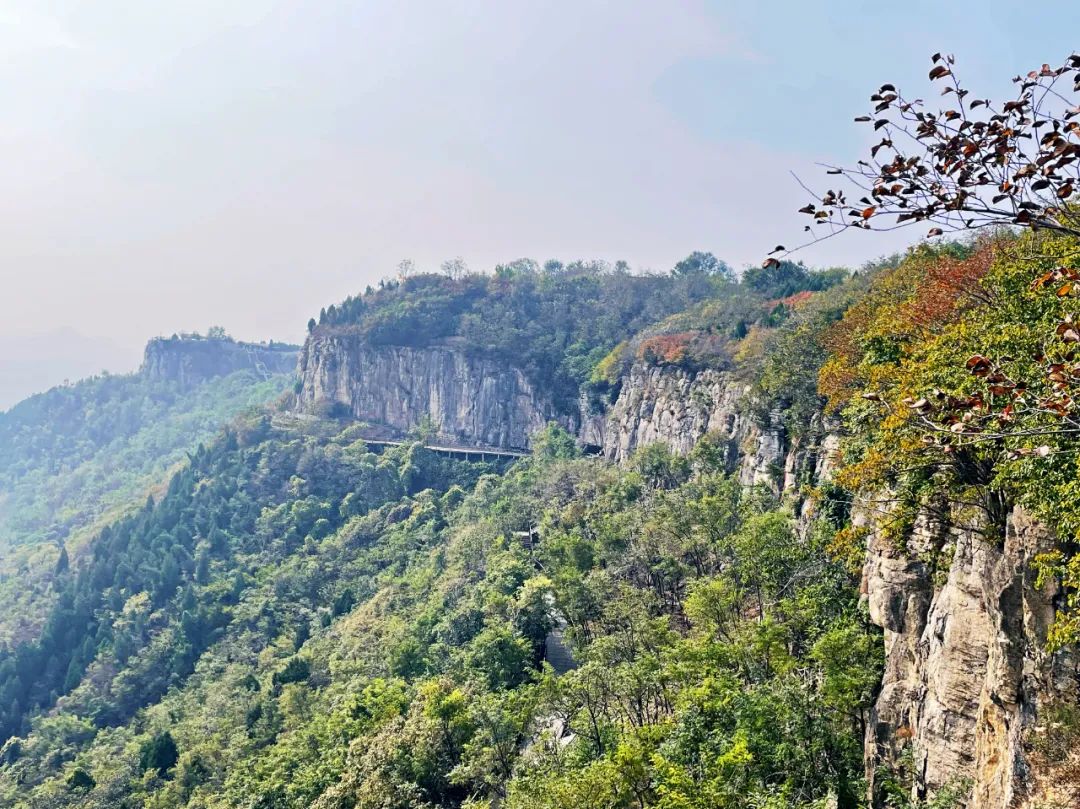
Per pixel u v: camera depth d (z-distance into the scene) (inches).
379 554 5398.6
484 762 1936.5
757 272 6195.9
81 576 5885.8
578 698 1899.6
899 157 399.2
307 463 6958.7
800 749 1374.3
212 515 6318.9
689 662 1715.1
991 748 917.2
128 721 4357.8
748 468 3336.6
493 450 7583.7
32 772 3607.3
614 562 3016.7
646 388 5378.9
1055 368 418.3
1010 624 896.3
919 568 1322.6
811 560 2044.8
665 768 1299.2
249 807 2428.6
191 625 4911.4
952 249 2353.6
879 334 1791.3
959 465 1075.9
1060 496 774.5
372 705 2682.1
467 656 2733.8
